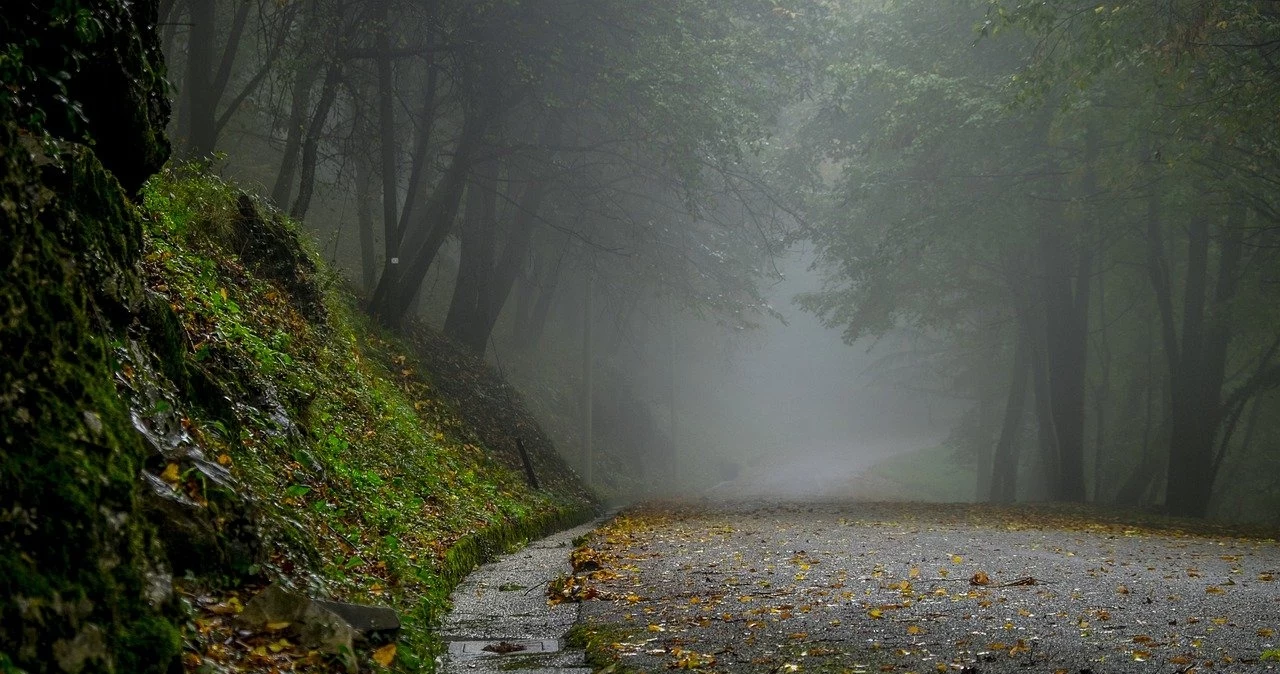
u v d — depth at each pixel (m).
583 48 22.89
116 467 3.61
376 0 19.69
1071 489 28.59
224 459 5.99
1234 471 35.44
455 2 20.67
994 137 25.00
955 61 27.23
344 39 19.12
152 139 5.99
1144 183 22.73
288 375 9.25
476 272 28.55
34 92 4.65
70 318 3.86
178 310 7.84
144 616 3.35
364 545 7.34
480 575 9.73
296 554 5.70
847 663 5.44
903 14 28.62
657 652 5.78
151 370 5.62
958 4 26.36
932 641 6.08
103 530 3.36
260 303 10.80
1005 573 9.69
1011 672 5.25
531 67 22.66
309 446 8.35
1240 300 24.45
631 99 24.19
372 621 5.20
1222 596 8.10
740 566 10.27
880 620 6.87
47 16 4.81
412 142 31.20
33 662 2.87
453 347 25.98
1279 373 25.11
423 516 10.05
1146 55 17.45
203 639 3.90
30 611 2.92
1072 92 19.97
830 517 19.45
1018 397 36.66
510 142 27.84
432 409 17.58
